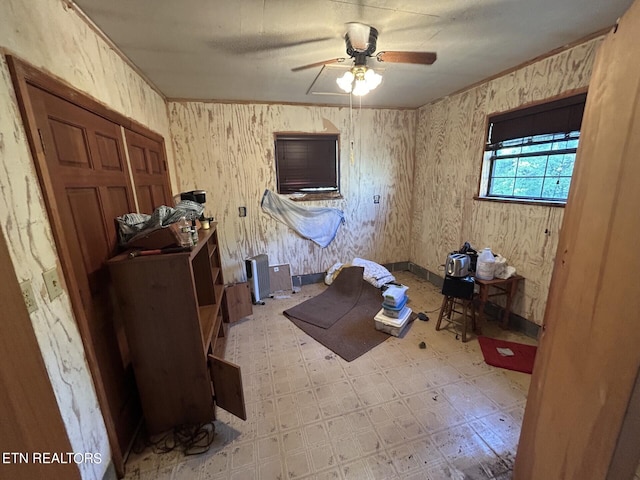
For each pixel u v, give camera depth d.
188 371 1.57
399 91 3.04
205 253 2.25
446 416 1.68
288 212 3.59
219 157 3.24
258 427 1.63
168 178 2.75
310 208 3.67
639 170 0.55
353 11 1.53
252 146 3.31
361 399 1.82
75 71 1.34
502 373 2.03
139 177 2.01
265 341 2.53
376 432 1.58
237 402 1.58
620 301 0.57
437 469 1.37
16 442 0.52
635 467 0.53
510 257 2.63
